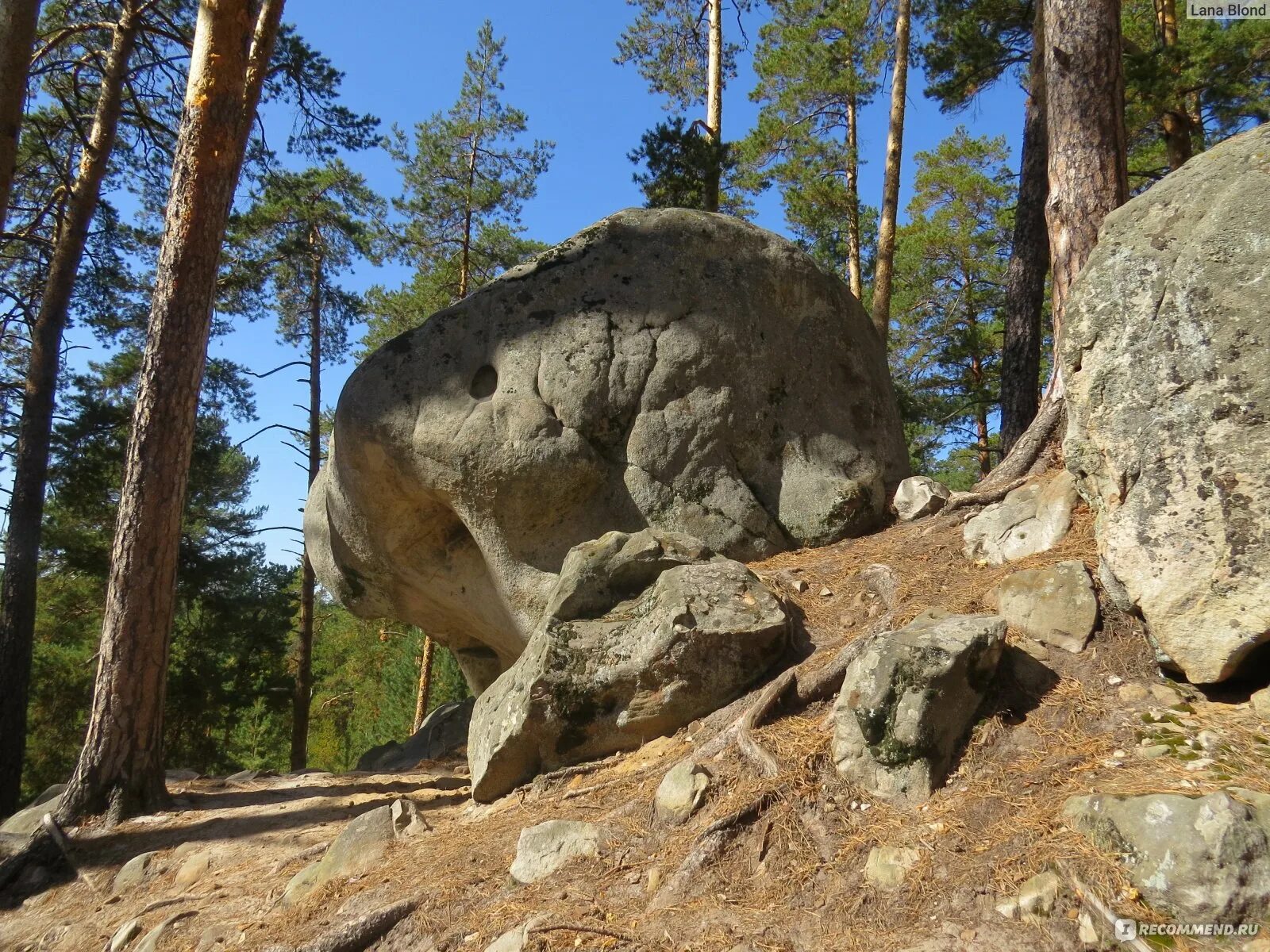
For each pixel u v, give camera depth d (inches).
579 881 153.3
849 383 283.7
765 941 124.8
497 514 251.3
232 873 219.3
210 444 703.1
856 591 218.7
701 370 258.5
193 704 701.9
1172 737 135.9
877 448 281.4
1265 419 138.3
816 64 704.4
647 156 489.4
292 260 734.5
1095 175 263.4
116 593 272.1
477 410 251.0
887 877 128.9
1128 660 157.4
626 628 202.5
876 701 150.0
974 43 538.0
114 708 268.4
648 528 237.9
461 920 154.5
